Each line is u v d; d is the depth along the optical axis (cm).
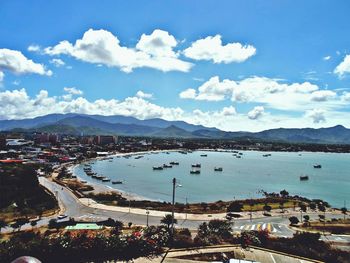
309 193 17462
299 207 11850
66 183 16025
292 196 14850
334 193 17588
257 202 12744
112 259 3747
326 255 4038
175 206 11231
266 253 4100
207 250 4106
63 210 9994
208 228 5941
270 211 10869
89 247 3753
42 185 14150
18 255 3516
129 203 10981
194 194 16112
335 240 6669
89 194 13138
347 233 7681
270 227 8369
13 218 8538
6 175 11750
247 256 3962
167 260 3769
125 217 9212
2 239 5853
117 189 17025
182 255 3916
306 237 4678
